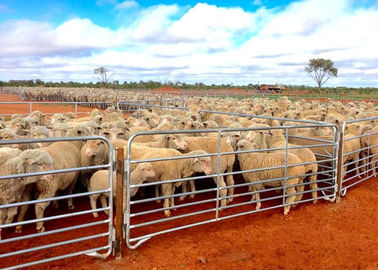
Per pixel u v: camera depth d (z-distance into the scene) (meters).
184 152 9.39
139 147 8.66
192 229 7.22
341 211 8.52
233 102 28.36
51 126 11.94
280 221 7.82
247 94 61.25
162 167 7.80
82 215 7.85
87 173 9.02
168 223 7.46
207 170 7.96
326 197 9.14
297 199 8.96
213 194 9.71
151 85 101.56
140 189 9.00
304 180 10.23
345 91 79.06
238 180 10.95
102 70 91.31
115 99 39.41
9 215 6.40
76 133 9.48
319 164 10.18
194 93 65.06
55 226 7.18
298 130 13.24
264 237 6.95
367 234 7.18
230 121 15.14
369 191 10.12
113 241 5.82
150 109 26.44
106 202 8.26
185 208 8.48
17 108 44.41
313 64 82.69
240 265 5.82
